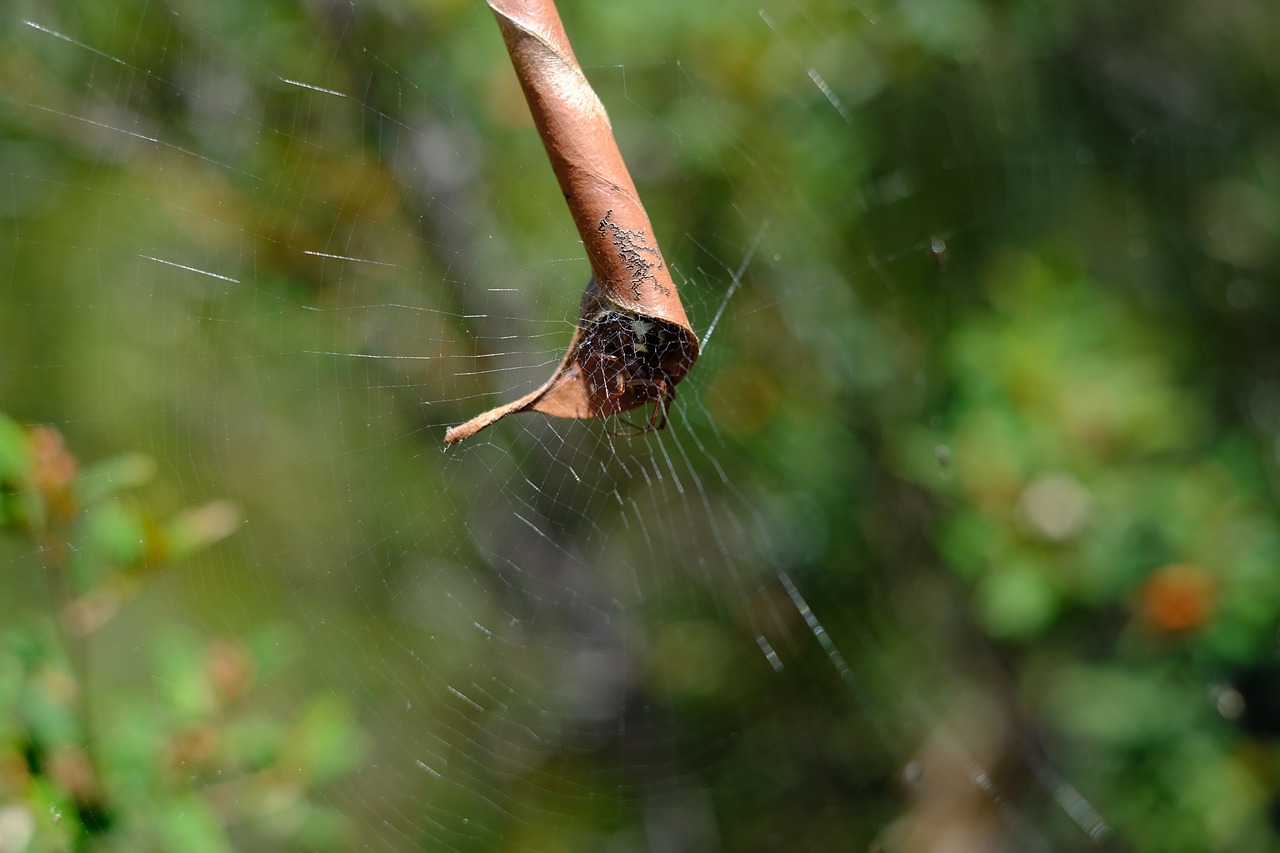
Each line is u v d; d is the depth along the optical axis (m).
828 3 1.37
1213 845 1.44
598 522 1.57
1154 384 1.40
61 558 0.88
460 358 1.23
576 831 1.68
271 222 1.22
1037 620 1.27
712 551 1.63
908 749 1.71
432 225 1.24
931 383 1.53
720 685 1.75
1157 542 1.28
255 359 1.34
